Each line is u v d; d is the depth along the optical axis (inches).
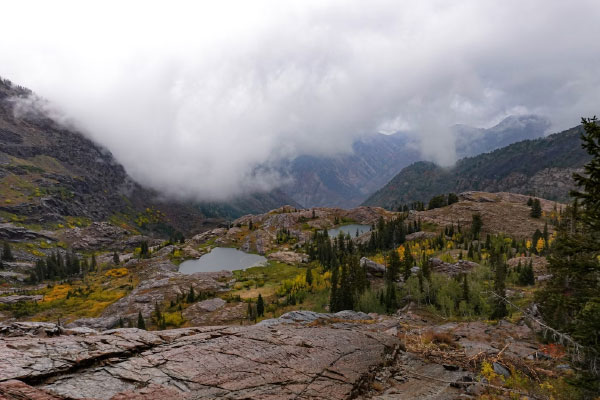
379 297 3164.4
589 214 584.7
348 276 3415.4
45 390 438.0
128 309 4692.4
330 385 585.0
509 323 1434.5
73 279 7116.1
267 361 625.0
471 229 6697.8
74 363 510.0
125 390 470.6
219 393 495.5
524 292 2534.5
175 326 3956.7
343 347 768.3
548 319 1115.3
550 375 730.2
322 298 3964.1
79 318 4616.1
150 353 594.2
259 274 6402.6
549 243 4795.8
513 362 775.1
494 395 607.8
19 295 5782.5
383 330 1090.7
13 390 414.6
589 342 566.6
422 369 740.7
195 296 4975.4
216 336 722.2
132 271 7386.8
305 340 770.8
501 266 2325.3
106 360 543.5
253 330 798.5
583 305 637.9
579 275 631.2
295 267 6781.5
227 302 4697.3
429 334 1005.8
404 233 7126.0
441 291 2746.1
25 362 488.7
